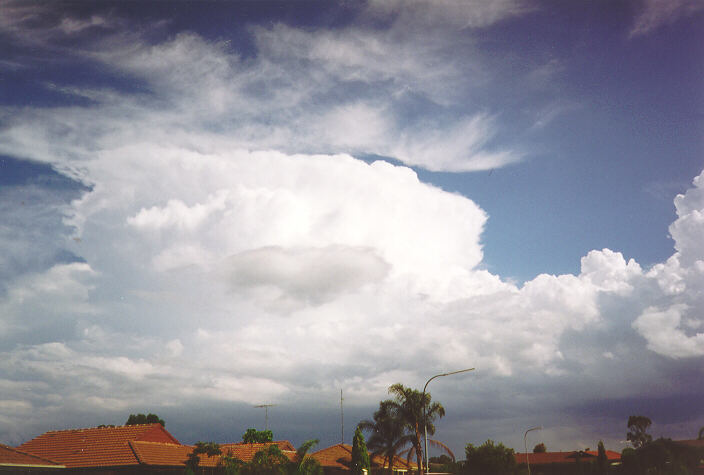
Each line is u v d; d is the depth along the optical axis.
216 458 50.44
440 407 57.06
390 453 56.91
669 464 83.81
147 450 48.16
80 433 54.38
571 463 99.50
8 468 34.50
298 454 50.38
